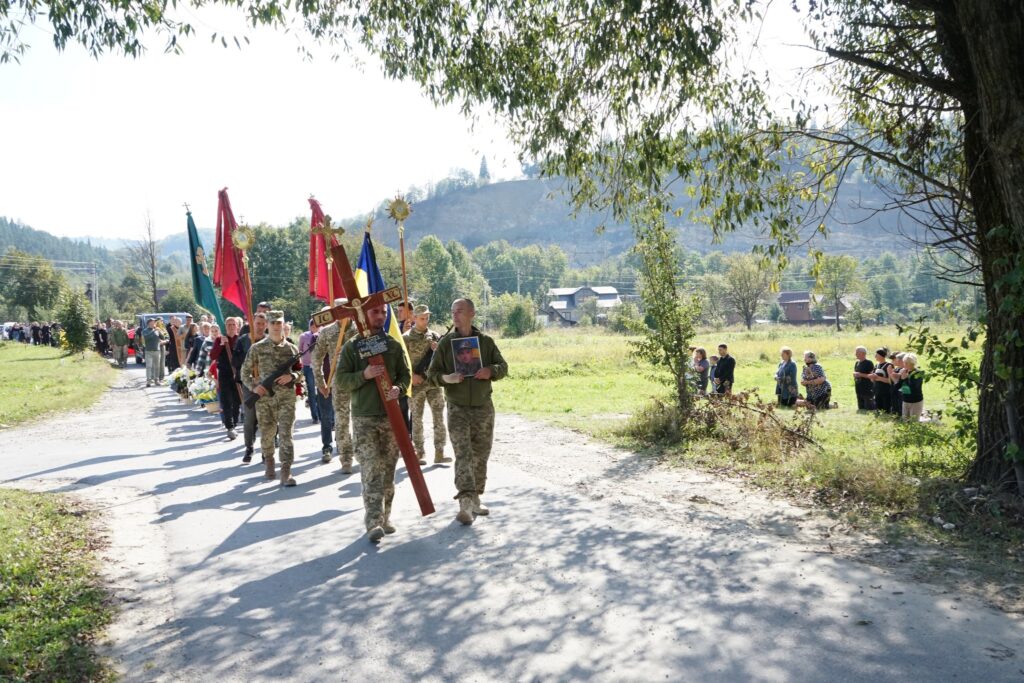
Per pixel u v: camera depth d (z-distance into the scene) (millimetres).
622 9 8086
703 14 7914
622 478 8844
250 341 12336
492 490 8328
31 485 9117
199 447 11867
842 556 5812
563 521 6941
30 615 4859
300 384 8984
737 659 4148
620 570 5590
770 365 31094
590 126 9016
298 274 88750
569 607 4922
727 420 10648
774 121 8586
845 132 9258
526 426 13625
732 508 7336
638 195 9312
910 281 114188
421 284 81812
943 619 4605
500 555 6000
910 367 13570
